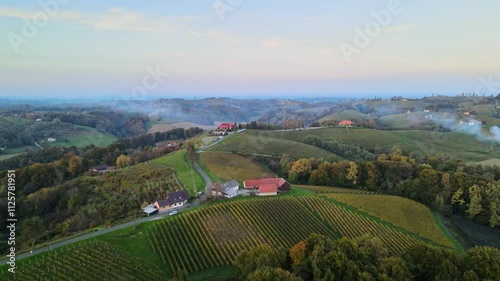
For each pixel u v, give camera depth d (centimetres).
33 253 6956
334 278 5822
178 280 5916
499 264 6147
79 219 9581
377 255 6569
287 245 8225
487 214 11112
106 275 6241
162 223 8400
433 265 6369
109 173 13175
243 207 9588
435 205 11588
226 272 7012
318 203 10644
